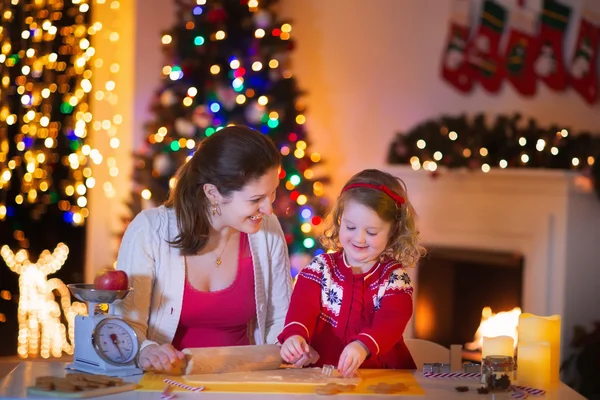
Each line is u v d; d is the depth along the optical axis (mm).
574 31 4844
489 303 4820
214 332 2395
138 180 5133
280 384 1946
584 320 4605
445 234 4957
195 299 2336
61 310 5742
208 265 2373
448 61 5207
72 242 5891
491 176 4715
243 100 4836
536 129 4664
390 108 5461
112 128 6016
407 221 2260
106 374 1985
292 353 2115
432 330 5047
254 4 4930
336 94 5672
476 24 5152
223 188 2223
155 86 5898
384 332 2131
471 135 4773
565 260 4496
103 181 6020
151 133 5102
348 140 5617
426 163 4883
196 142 4918
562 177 4434
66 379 1858
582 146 4543
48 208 5797
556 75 4848
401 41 5441
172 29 5047
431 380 2068
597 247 4625
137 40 5906
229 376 2012
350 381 2006
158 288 2316
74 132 5785
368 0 5562
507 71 5016
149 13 5902
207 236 2320
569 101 4824
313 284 2281
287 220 4867
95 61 5957
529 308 4641
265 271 2455
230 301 2377
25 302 5523
